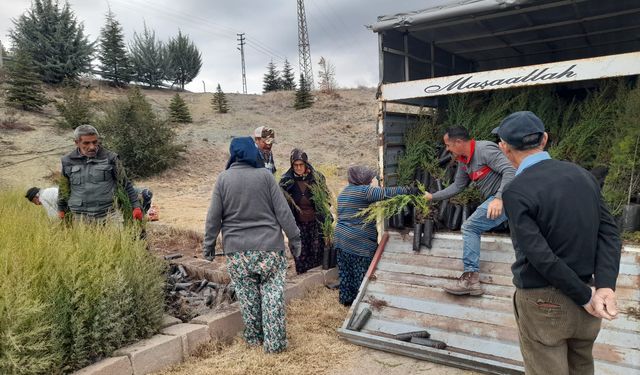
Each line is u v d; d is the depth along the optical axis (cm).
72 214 495
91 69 2759
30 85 1964
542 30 620
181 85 4050
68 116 1762
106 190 496
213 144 1942
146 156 1566
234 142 412
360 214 502
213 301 514
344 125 2217
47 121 1859
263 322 409
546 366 233
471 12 487
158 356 379
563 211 223
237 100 2928
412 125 635
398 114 609
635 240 455
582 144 544
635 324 366
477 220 442
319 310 505
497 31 616
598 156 535
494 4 474
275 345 404
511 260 463
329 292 563
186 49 4003
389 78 568
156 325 414
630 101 497
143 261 433
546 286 230
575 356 245
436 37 637
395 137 600
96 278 375
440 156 601
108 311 370
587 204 226
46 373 331
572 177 230
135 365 362
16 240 415
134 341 390
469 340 405
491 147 433
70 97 1800
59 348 343
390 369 387
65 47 2617
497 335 398
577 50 720
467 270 443
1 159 1419
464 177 475
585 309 224
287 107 2684
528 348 243
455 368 386
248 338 425
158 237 812
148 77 3422
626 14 562
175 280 573
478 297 437
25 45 2553
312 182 596
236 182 397
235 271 410
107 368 346
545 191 227
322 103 2645
